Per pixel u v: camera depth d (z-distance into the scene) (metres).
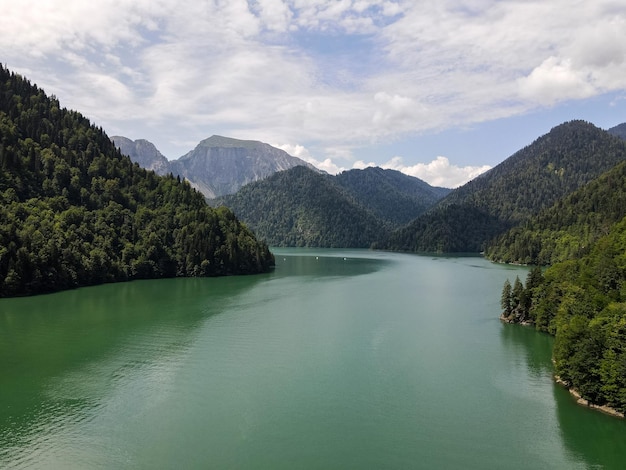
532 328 124.44
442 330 121.81
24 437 64.31
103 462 58.31
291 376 87.44
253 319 133.25
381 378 86.69
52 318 132.50
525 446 63.00
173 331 118.44
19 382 83.25
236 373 88.75
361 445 62.91
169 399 76.69
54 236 194.62
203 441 63.47
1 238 171.25
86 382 83.56
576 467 58.22
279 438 64.38
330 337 114.06
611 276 112.06
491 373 89.56
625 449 62.06
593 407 74.00
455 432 66.62
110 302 159.00
